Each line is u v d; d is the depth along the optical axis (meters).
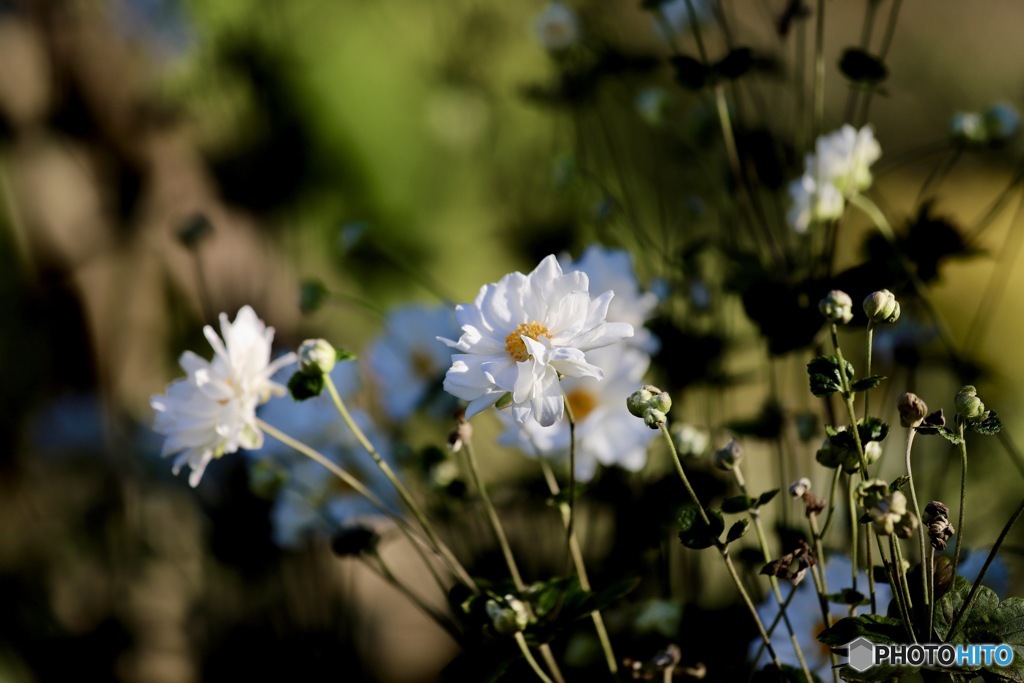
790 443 1.17
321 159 1.80
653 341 1.14
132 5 1.54
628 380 1.12
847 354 1.30
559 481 1.13
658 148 1.39
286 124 1.72
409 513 1.18
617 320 1.13
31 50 1.55
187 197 1.65
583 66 1.33
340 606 1.26
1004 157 1.58
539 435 1.09
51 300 1.62
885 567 0.98
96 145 1.61
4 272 1.62
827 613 1.01
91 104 1.59
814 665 1.06
